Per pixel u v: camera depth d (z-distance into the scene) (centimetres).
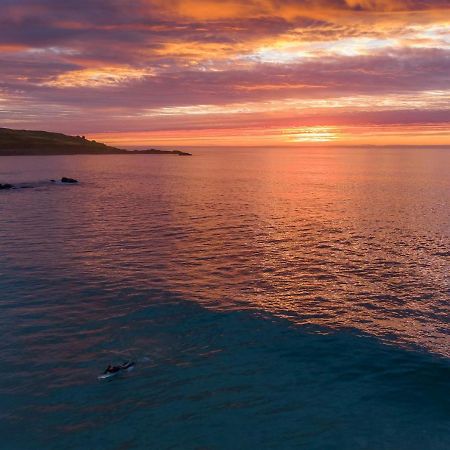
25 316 2841
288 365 2305
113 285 3422
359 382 2164
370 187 11069
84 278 3578
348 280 3603
